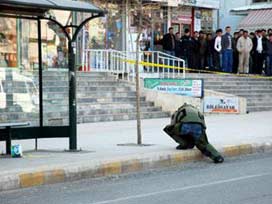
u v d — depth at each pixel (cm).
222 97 4434
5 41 2992
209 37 5509
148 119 4075
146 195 1908
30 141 2917
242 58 5588
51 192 1972
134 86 4428
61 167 2150
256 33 5756
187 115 2584
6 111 2769
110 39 5578
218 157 2569
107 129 3447
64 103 3731
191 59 5406
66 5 2344
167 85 4406
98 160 2289
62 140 2955
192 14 6475
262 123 3838
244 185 2064
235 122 3884
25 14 2523
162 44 5425
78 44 5116
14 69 2745
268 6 6856
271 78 5503
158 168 2450
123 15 5628
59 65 4022
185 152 2569
